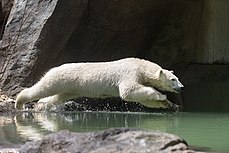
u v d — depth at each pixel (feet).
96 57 93.76
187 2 103.71
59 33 85.05
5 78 84.94
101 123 62.54
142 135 39.06
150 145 38.06
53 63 86.02
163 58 104.68
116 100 86.48
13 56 85.25
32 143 39.99
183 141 39.68
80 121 64.80
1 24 93.45
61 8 83.82
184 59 105.91
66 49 89.10
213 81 105.29
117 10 91.76
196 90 102.42
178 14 105.19
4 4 92.12
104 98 85.92
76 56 90.74
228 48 106.11
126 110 84.33
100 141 38.73
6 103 80.43
